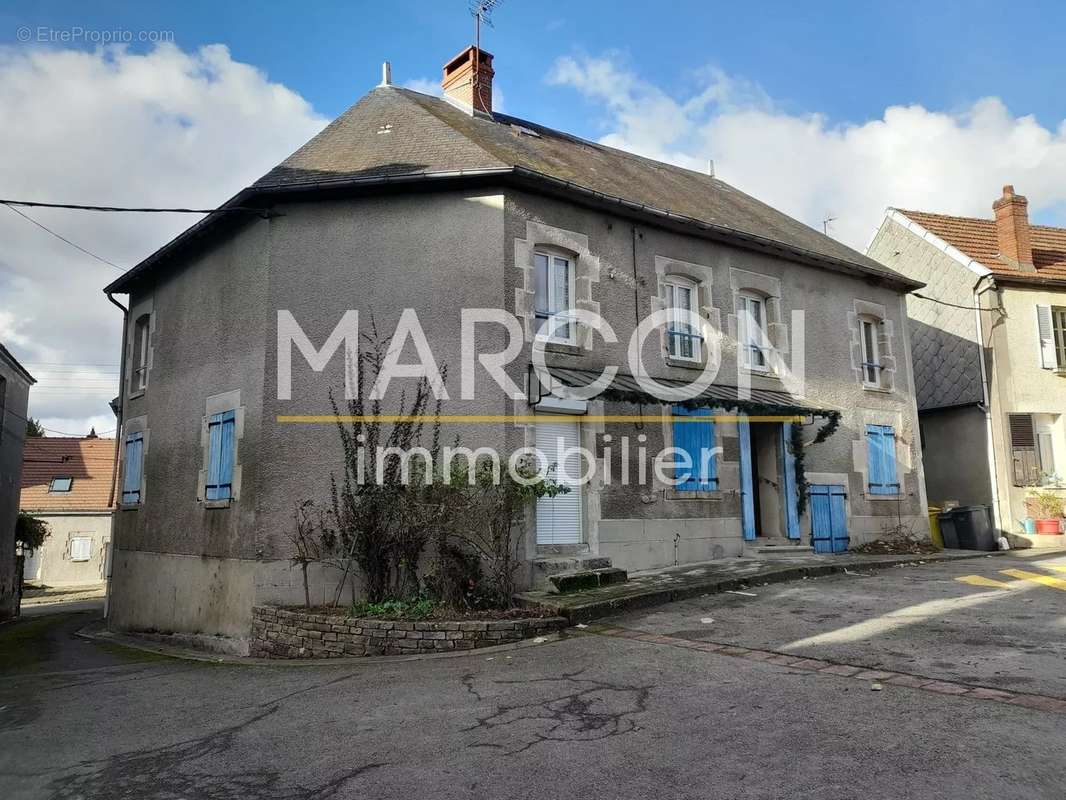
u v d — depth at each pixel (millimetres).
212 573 9430
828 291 13414
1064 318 16266
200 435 10266
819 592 8586
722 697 4961
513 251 9242
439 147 9992
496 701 5238
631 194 11430
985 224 17984
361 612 7715
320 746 4590
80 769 4477
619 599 7891
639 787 3697
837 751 3965
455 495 8234
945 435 16266
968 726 4223
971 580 9281
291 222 9367
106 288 13508
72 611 18500
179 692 6371
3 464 16250
